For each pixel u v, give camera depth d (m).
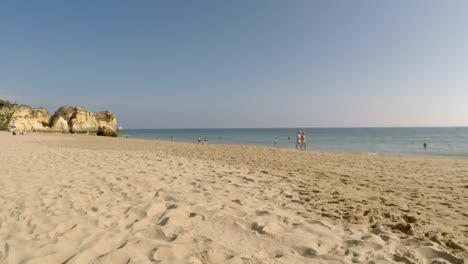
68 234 3.10
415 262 2.69
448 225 3.88
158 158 11.04
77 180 6.27
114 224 3.57
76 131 66.31
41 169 7.59
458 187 6.47
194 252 2.73
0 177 6.42
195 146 20.48
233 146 20.92
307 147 32.56
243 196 5.32
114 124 77.69
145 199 4.82
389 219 4.13
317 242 3.14
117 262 2.46
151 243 2.88
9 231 3.21
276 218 4.02
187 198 4.95
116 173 7.23
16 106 77.75
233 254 2.75
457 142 41.75
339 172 8.59
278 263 2.59
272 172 8.35
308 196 5.46
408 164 10.88
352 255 2.82
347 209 4.61
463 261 2.74
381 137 62.81
